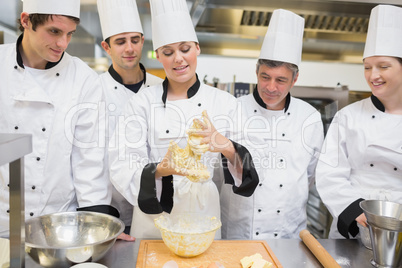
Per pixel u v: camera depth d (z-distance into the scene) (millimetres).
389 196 1621
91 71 1671
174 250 1248
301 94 2770
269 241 1435
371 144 1635
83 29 2945
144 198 1356
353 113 1751
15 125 1480
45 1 1283
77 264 1078
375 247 1254
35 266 1191
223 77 3785
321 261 1224
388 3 2434
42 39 1349
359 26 3037
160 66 3432
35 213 1528
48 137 1507
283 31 1614
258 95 1885
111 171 1492
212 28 2969
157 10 1440
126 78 1977
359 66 3955
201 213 1517
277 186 1779
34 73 1503
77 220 1334
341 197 1620
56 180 1546
